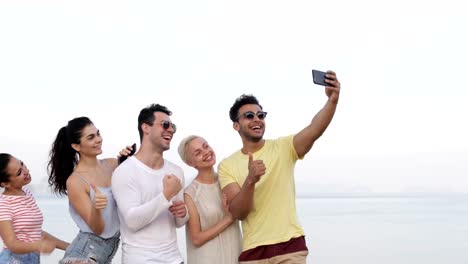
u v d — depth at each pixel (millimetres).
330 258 12312
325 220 27766
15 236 4082
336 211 41031
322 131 4016
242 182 4090
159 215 3795
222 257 4055
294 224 4043
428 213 36250
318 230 20328
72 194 3756
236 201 3883
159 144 3852
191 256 4121
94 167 3951
